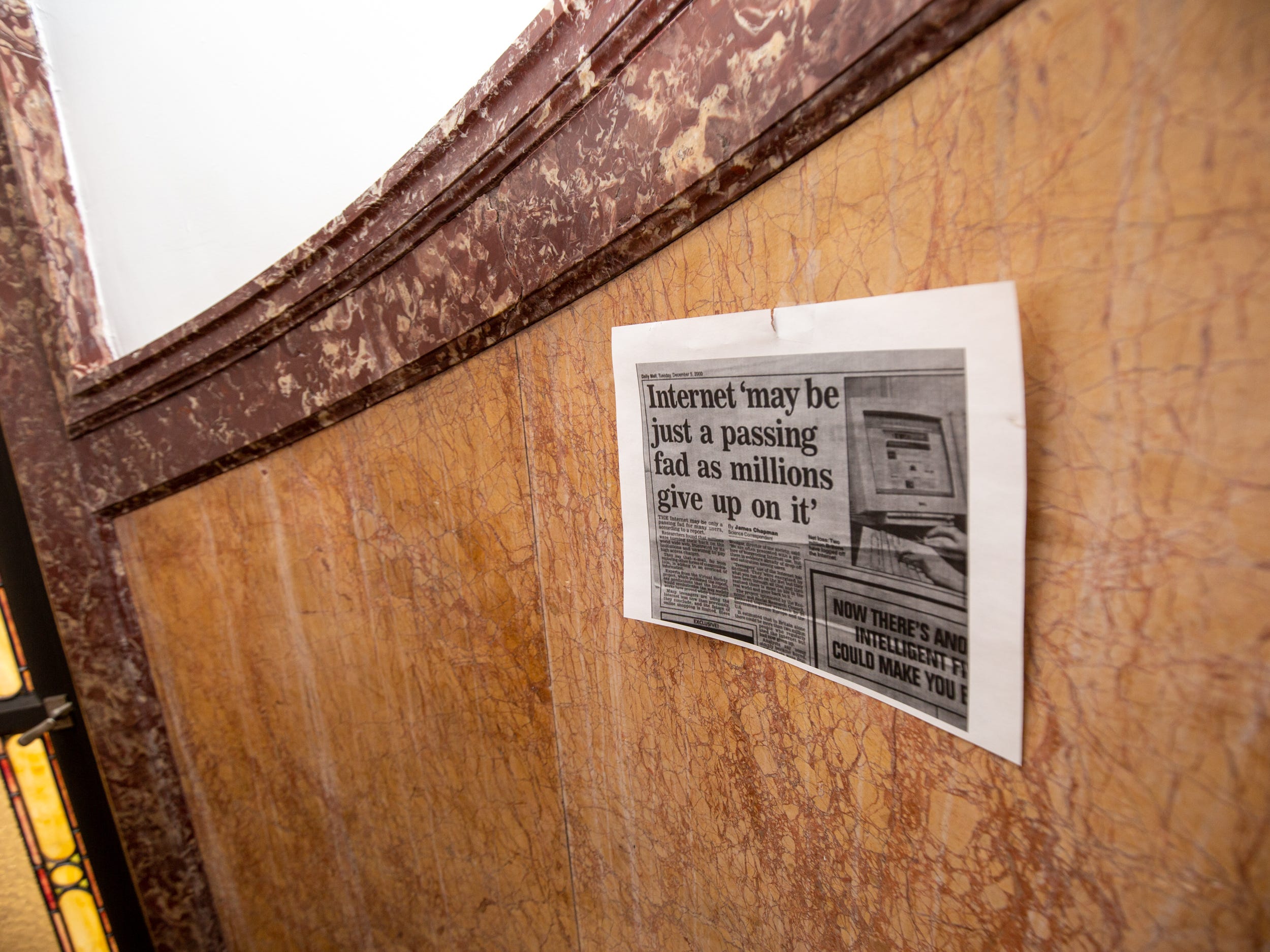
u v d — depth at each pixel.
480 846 0.86
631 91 0.47
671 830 0.63
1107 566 0.32
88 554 1.14
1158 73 0.28
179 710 1.20
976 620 0.37
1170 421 0.30
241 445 0.92
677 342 0.48
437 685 0.84
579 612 0.65
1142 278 0.30
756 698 0.52
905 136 0.36
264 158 0.79
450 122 0.58
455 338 0.66
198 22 0.79
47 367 1.07
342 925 1.12
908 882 0.44
